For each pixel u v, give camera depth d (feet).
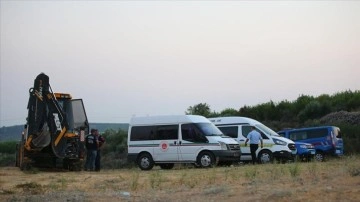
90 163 78.64
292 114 153.99
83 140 78.64
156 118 81.25
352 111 141.69
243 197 32.83
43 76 76.59
